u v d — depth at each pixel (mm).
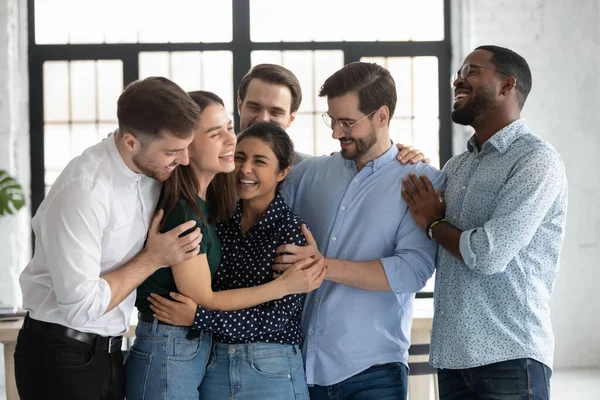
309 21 6965
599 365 6840
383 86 2738
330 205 2859
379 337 2771
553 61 6785
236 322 2455
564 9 6773
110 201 2334
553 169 2541
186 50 6895
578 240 6824
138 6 6883
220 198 2592
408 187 2785
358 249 2799
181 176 2465
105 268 2396
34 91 6867
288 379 2555
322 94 2803
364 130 2746
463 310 2615
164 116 2219
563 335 6832
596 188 6820
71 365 2369
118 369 2484
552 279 2646
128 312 2494
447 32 6965
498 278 2580
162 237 2369
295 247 2576
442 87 6973
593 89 6801
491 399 2584
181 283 2430
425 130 7016
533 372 2551
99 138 6922
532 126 6797
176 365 2428
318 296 2789
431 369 4176
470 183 2695
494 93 2676
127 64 6887
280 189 2875
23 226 6703
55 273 2244
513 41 6781
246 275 2605
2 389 6348
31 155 6875
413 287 2756
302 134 7000
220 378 2525
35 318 2402
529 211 2492
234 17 6898
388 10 6973
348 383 2768
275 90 3457
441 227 2650
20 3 6789
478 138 2773
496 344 2568
